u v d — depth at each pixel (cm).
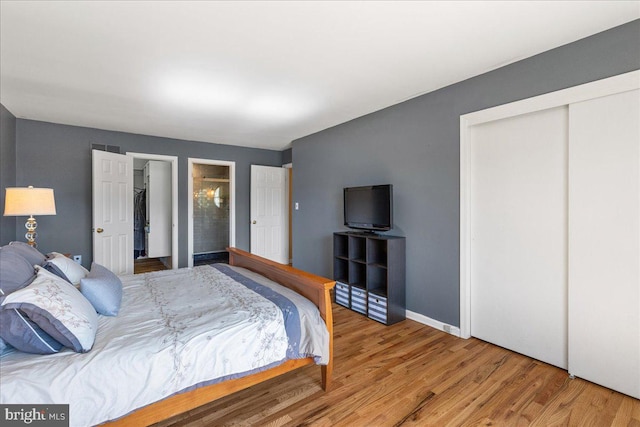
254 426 162
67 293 147
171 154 499
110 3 168
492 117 251
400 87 288
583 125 202
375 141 360
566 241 216
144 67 246
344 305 361
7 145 349
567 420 168
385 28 193
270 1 167
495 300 258
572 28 192
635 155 182
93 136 431
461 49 219
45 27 191
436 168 294
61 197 410
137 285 231
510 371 217
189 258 516
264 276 261
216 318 166
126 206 446
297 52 224
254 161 585
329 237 438
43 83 276
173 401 142
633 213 183
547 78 219
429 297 301
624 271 187
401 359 234
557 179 220
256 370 161
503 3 169
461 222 273
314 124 416
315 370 219
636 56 181
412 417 170
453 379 207
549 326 226
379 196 329
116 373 125
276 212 601
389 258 302
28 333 125
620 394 189
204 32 197
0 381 109
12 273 151
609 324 193
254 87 288
